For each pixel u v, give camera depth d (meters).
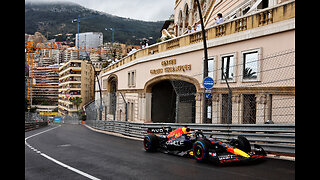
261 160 6.72
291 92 9.04
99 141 13.45
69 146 11.67
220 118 12.04
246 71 11.08
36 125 31.20
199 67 13.77
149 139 9.03
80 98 72.00
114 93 30.81
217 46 12.54
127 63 23.33
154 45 18.00
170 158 7.89
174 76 15.73
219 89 12.20
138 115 20.70
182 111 16.45
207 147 6.54
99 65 101.12
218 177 5.38
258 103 10.19
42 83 175.25
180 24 33.44
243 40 11.15
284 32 9.50
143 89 19.72
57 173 6.52
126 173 6.22
